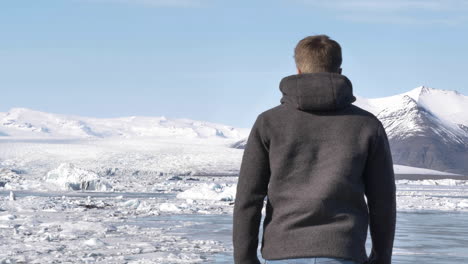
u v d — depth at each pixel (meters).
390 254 2.68
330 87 2.60
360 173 2.60
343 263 2.49
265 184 2.70
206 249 9.27
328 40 2.75
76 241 9.98
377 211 2.66
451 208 23.12
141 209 18.83
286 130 2.65
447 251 9.79
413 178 129.25
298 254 2.50
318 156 2.62
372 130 2.63
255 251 2.67
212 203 23.80
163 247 9.43
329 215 2.53
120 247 9.28
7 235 10.66
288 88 2.67
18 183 41.50
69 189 37.59
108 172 82.62
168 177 83.56
